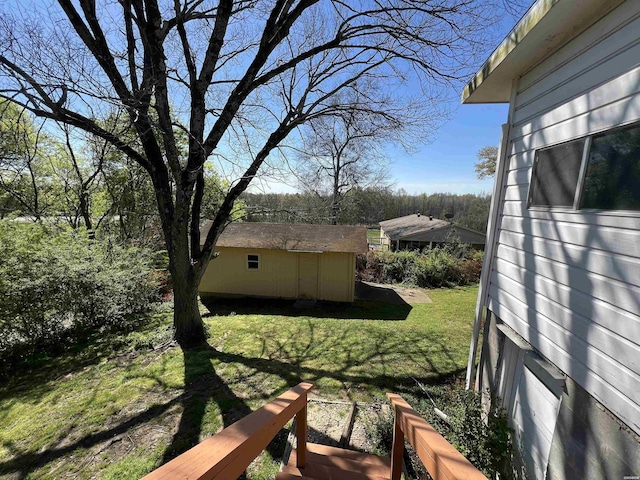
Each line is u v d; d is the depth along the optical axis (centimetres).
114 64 548
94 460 340
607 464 195
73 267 706
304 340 707
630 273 181
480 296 402
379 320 927
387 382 501
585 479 214
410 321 889
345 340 704
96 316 773
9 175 1086
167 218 627
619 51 193
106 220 1355
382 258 1592
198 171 612
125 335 747
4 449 366
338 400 444
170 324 807
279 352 635
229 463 112
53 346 680
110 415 423
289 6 581
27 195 1218
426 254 1603
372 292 1326
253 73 594
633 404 177
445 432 346
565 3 208
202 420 404
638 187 177
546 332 265
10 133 980
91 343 708
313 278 1199
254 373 534
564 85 250
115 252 905
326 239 1219
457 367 556
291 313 1052
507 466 302
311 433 366
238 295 1254
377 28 638
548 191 270
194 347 658
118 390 488
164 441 366
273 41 574
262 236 1253
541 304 274
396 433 246
